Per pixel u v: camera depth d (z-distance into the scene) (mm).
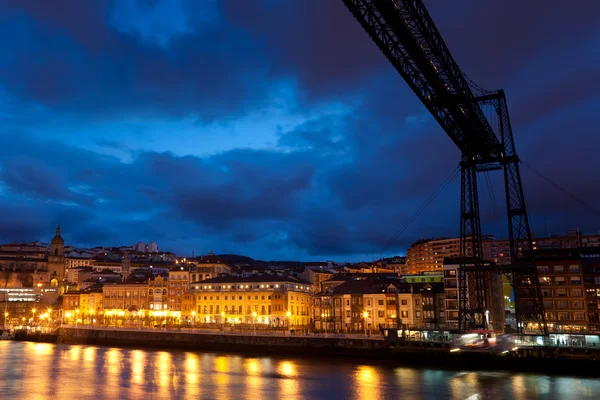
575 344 101812
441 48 77375
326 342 126500
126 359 122938
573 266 132750
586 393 79312
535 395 78000
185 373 100125
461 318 111375
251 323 185375
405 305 152750
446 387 84500
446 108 88000
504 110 112688
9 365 112188
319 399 76188
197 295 195875
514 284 109625
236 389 83938
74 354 134500
